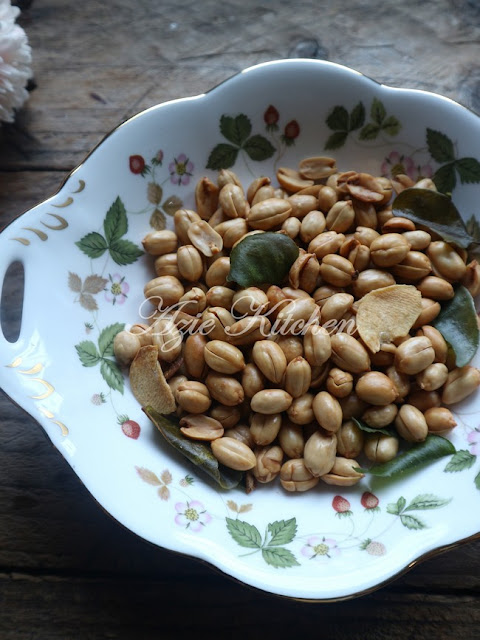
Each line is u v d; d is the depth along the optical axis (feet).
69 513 0.68
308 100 0.69
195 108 0.68
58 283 0.64
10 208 0.77
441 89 0.78
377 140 0.70
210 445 0.62
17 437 0.70
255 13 0.82
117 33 0.82
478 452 0.61
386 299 0.64
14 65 0.73
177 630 0.65
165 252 0.69
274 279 0.65
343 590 0.54
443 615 0.65
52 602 0.66
